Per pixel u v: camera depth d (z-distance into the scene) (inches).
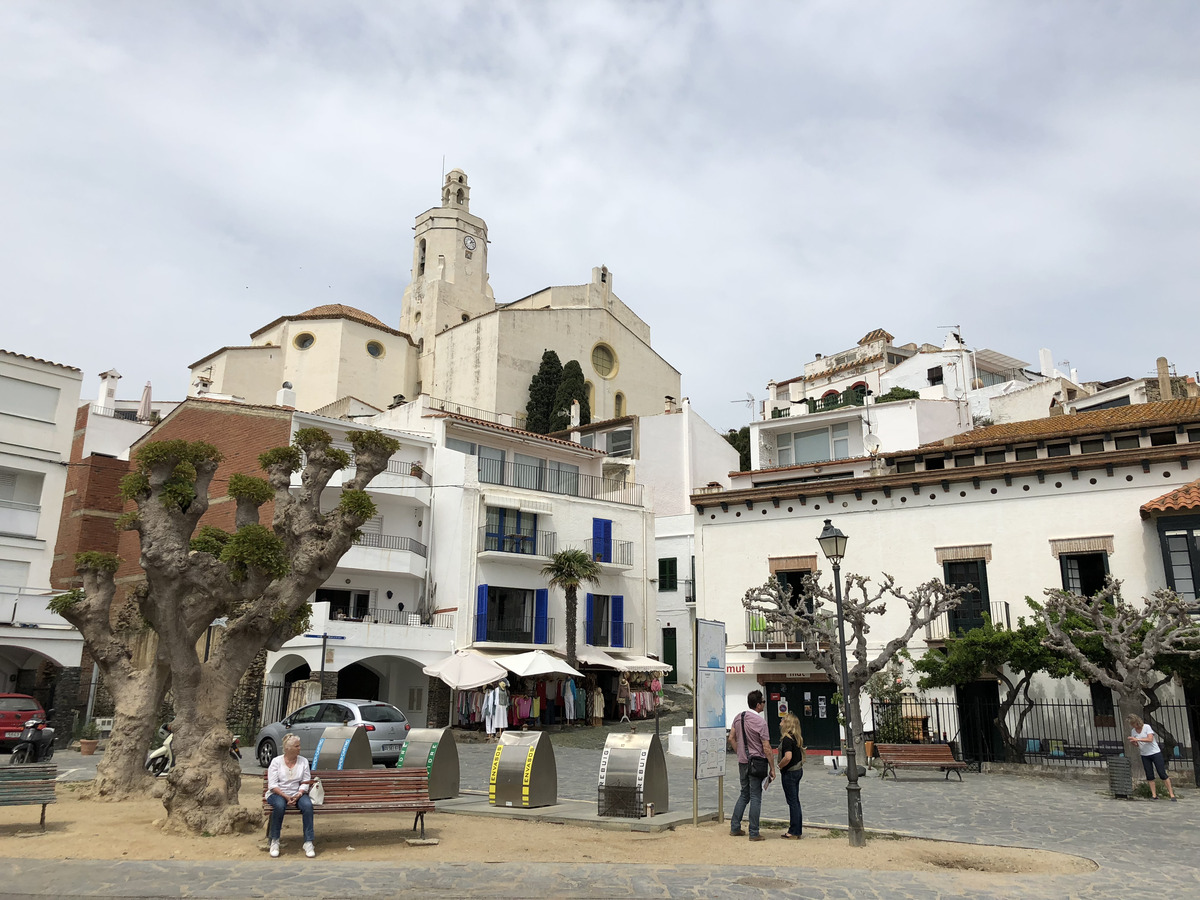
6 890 342.3
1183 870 413.4
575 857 420.8
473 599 1357.0
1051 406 1788.9
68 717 1069.8
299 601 539.8
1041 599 930.7
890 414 1541.6
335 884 358.3
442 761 617.3
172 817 468.4
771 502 1096.8
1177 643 794.8
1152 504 861.2
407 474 1427.2
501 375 2502.5
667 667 1467.8
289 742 431.2
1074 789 720.3
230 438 1393.9
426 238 3196.4
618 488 1722.4
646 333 3120.1
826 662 904.9
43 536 1309.1
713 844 457.4
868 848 454.0
